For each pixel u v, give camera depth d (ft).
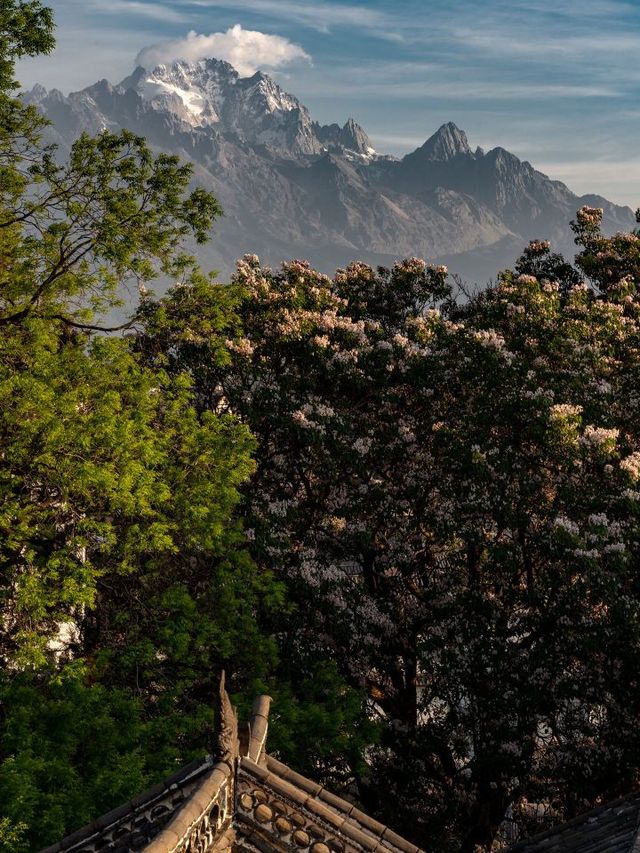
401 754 191.52
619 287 239.71
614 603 155.33
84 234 196.13
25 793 109.40
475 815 186.09
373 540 202.08
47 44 196.44
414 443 201.57
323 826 67.56
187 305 209.05
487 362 195.11
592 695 166.81
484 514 184.03
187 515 169.37
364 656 189.26
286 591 187.73
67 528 164.25
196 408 229.66
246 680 172.14
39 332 171.01
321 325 220.02
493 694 170.19
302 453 206.59
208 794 63.77
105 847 68.85
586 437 176.55
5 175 197.88
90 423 150.51
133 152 201.16
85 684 164.66
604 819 110.42
